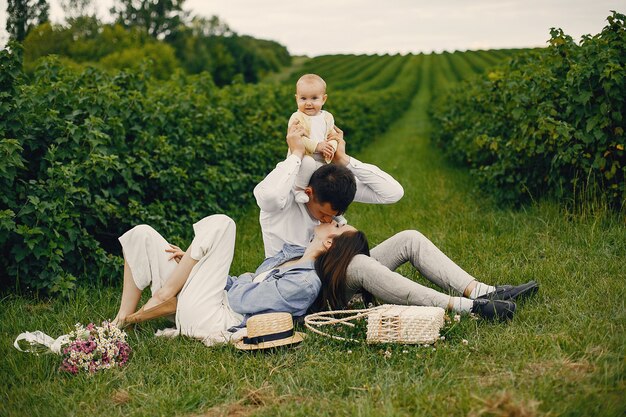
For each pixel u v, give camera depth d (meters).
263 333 3.97
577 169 6.89
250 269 6.03
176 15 76.12
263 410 3.31
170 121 8.10
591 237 5.99
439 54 100.75
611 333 3.89
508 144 7.60
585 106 6.73
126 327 4.43
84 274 5.63
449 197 9.31
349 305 4.66
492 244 6.26
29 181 5.66
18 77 5.95
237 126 10.22
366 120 22.00
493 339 3.97
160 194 7.32
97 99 6.82
